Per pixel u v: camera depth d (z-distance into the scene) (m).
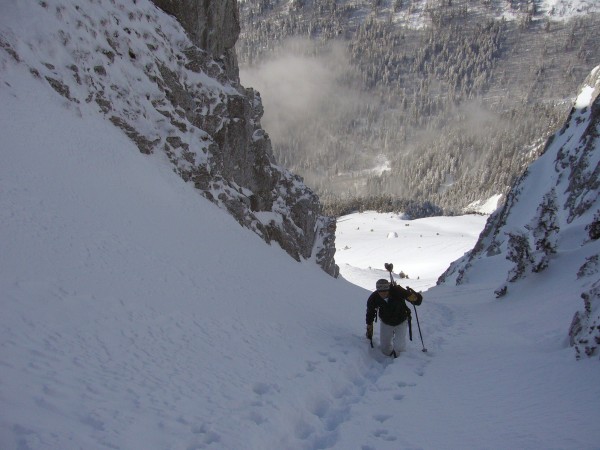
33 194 8.94
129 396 5.11
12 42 12.64
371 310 9.54
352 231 122.69
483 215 143.88
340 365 8.14
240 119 21.83
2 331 5.41
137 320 7.20
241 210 19.34
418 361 9.14
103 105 14.94
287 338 9.02
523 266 20.53
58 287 6.93
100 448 3.95
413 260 85.44
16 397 4.26
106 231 9.54
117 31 17.12
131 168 13.41
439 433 5.37
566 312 12.23
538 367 7.40
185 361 6.55
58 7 14.73
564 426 5.06
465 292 29.17
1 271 6.57
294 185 27.09
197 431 4.86
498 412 5.80
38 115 11.60
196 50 20.81
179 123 18.03
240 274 12.26
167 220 12.56
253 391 6.29
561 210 35.50
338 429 5.61
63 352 5.54
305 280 16.55
